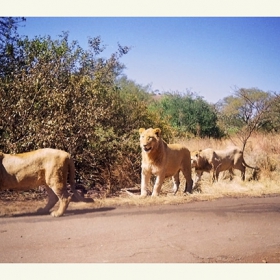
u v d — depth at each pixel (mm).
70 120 9391
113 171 9883
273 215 7402
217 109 31281
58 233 5730
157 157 8688
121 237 5711
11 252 5008
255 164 13742
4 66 10320
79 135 9398
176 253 5301
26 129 8805
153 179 10484
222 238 5992
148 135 8477
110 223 6285
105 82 12586
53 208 6957
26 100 8898
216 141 19094
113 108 11883
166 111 27266
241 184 10914
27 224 6070
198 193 9453
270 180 11828
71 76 10219
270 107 20594
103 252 5168
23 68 10234
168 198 8352
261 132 21000
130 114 12828
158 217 6777
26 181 6574
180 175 11383
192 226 6426
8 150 8586
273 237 6199
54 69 9977
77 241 5473
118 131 11688
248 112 21578
